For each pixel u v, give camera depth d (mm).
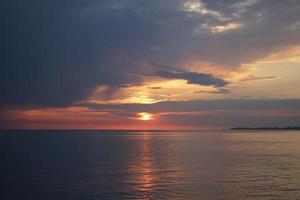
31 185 45844
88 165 69062
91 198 38469
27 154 94188
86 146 137375
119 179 50875
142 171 59875
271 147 125000
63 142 172000
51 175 55125
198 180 49406
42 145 142000
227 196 38812
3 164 69812
